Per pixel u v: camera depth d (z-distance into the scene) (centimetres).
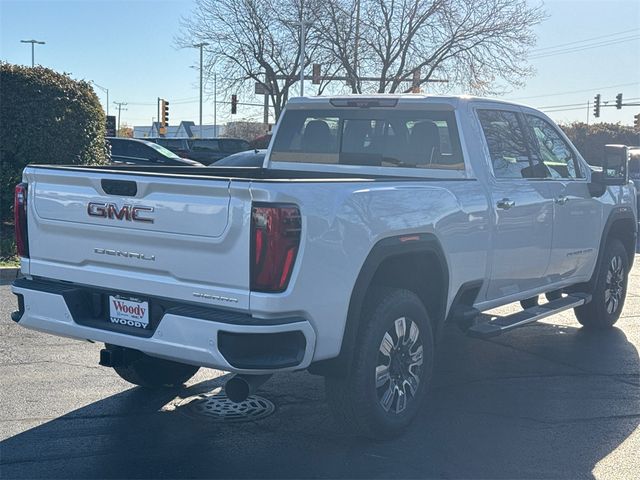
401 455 498
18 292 523
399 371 520
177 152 2956
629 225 852
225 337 430
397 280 546
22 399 588
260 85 3834
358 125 663
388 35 3522
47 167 517
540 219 664
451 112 616
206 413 568
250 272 428
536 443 521
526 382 656
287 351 441
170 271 457
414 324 525
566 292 814
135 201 465
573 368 700
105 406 578
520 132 677
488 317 687
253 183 424
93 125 1450
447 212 547
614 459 498
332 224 450
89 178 486
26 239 531
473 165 604
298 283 433
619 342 798
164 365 603
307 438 524
